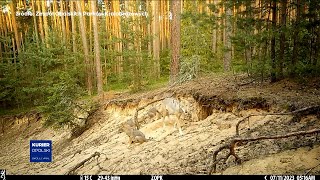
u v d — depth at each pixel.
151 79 17.03
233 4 7.90
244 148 5.91
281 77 8.87
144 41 14.83
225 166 5.34
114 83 21.64
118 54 15.94
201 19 8.70
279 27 8.00
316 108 6.28
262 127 6.62
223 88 9.39
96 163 7.39
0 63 17.95
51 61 14.98
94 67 21.25
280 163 5.04
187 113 8.85
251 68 8.55
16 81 17.34
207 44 15.59
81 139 11.57
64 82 12.08
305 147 5.32
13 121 18.20
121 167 6.56
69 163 8.41
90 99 14.57
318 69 7.55
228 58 13.93
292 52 8.77
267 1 8.16
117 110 12.48
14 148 14.74
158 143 7.61
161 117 9.19
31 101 19.97
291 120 6.48
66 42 19.84
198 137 7.23
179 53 13.35
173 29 13.35
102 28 22.14
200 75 12.97
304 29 7.99
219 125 7.42
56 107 11.61
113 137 10.02
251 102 7.55
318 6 7.50
